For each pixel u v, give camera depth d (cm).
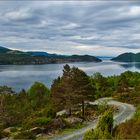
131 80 11450
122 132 2728
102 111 5731
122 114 5453
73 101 5391
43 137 3809
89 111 5806
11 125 5225
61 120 4453
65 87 5434
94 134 2658
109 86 10962
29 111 6644
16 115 5684
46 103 7794
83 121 4919
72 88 5400
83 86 5403
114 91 10356
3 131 4184
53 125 4219
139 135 2602
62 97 5456
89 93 5469
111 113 2912
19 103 7588
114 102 7794
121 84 10175
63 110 6078
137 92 8450
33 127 4147
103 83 10144
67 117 5112
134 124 2894
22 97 8431
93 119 5138
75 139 3681
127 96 8500
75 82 5394
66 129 4294
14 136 3819
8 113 5609
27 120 4800
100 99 8562
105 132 2641
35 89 8788
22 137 3706
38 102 8012
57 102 5584
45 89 8894
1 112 5638
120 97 8538
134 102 7369
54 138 3762
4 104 6281
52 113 4988
